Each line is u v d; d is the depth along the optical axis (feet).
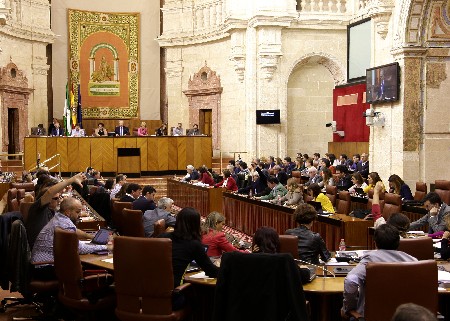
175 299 16.93
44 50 72.90
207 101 73.67
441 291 15.39
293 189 37.24
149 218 26.73
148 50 78.07
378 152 47.88
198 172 59.16
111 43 77.20
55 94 74.90
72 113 69.36
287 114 65.98
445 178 44.78
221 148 72.13
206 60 73.72
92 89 76.59
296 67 65.72
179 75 76.48
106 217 33.50
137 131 72.18
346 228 27.63
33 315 22.74
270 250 16.05
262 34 63.52
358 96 58.34
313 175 46.83
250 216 42.01
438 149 44.57
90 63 76.54
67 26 75.36
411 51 43.73
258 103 64.64
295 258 18.58
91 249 20.67
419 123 44.39
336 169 46.70
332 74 66.69
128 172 65.31
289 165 57.31
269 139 64.80
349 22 64.08
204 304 19.15
